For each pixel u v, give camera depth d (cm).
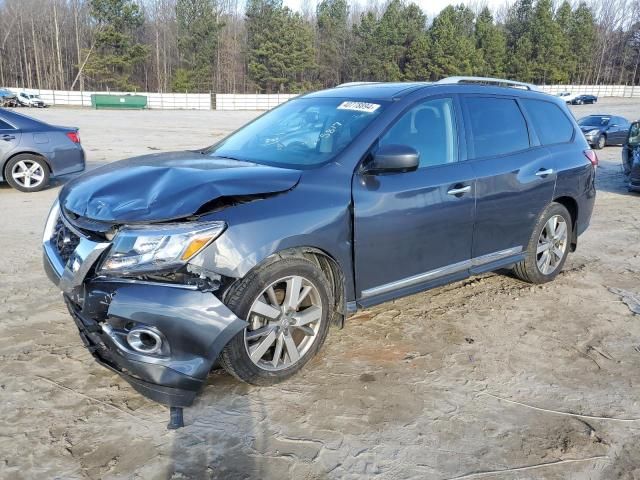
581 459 274
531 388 337
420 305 460
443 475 259
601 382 347
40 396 309
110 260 278
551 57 7525
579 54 8006
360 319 427
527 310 457
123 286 276
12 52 7181
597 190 1142
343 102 407
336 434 285
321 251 329
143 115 3638
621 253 646
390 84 435
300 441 279
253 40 6656
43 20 7231
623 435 294
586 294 499
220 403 308
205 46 6512
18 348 362
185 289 278
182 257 274
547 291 503
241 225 290
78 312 302
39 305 431
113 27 5941
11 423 284
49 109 4194
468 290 500
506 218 446
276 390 323
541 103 506
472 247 424
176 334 275
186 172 318
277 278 307
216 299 283
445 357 371
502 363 366
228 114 4041
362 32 7256
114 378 330
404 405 313
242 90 7012
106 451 266
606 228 782
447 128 410
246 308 296
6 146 892
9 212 757
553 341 402
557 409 316
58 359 349
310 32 6738
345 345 383
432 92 408
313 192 325
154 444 272
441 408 312
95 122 2795
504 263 461
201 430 284
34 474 249
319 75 7550
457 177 398
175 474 253
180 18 6581
